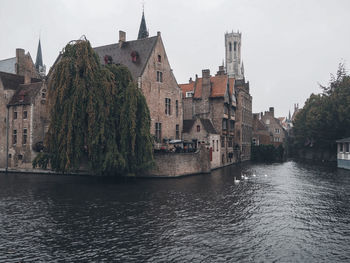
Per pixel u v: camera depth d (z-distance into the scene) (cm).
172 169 3161
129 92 2783
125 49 4075
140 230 1395
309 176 3334
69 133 2564
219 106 4650
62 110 2648
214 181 2923
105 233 1357
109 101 2694
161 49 4009
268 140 7144
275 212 1716
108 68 2936
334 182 2855
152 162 2920
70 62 2670
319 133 5591
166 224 1485
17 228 1432
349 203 1942
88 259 1089
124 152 2780
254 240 1273
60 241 1263
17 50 4853
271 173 3647
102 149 2745
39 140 3784
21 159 3781
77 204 1917
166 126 4038
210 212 1708
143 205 1878
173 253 1137
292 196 2164
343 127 5206
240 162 5484
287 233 1360
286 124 12650
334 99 5194
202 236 1317
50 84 2711
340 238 1300
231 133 5028
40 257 1108
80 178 3197
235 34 13600
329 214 1677
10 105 3878
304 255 1123
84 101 2647
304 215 1655
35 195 2227
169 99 4125
